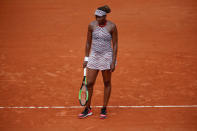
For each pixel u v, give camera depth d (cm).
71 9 7419
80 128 2150
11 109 2464
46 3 8175
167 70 3353
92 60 2262
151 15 6581
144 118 2286
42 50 4259
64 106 2519
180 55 3906
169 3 7756
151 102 2561
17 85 2978
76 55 3997
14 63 3688
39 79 3142
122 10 7138
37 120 2277
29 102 2594
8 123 2230
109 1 8175
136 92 2775
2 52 4169
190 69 3369
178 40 4662
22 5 7919
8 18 6500
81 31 5412
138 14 6706
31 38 4956
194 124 2183
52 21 6247
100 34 2181
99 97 2683
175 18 6241
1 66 3572
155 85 2930
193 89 2816
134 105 2516
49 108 2483
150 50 4166
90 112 2359
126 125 2183
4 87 2928
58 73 3319
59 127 2169
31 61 3766
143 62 3656
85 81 2266
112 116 2330
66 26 5812
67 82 3050
